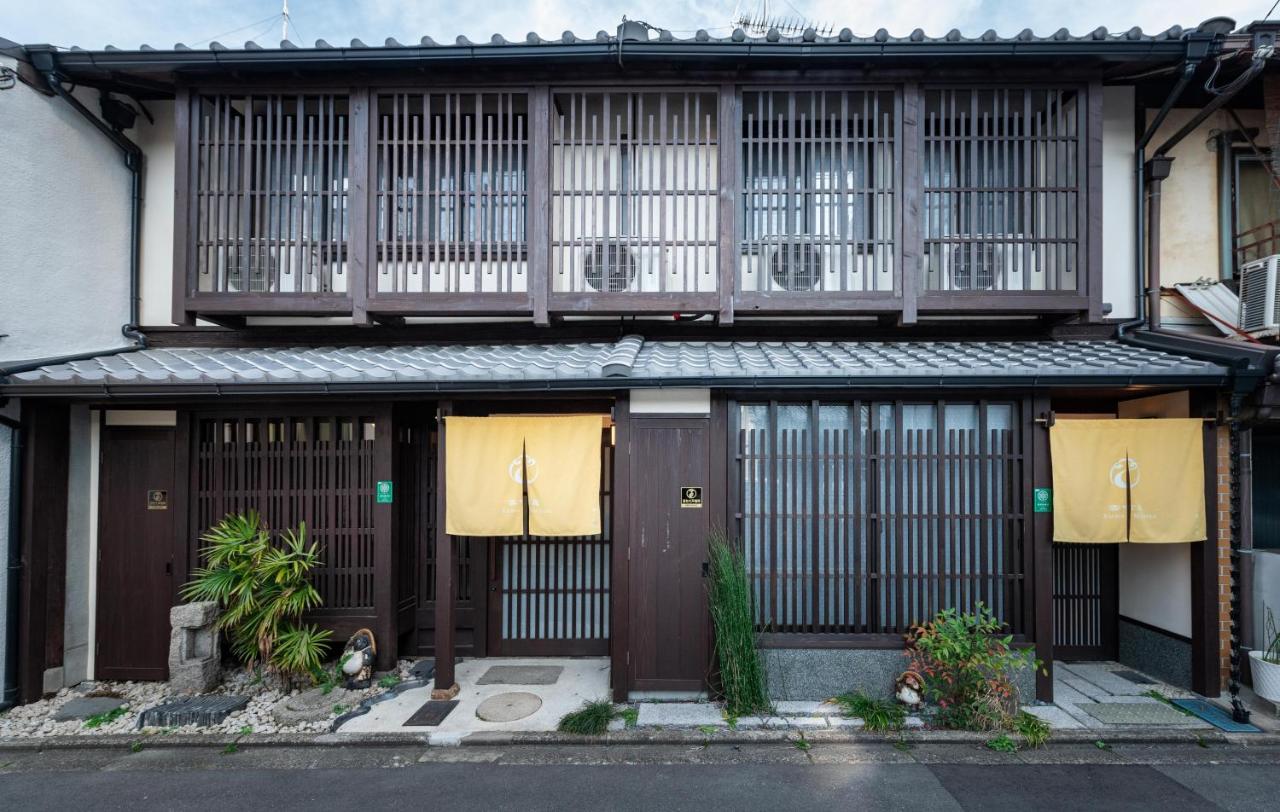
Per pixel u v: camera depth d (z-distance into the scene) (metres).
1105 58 6.21
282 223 6.96
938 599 5.73
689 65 6.41
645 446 5.76
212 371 5.91
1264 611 5.60
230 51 6.22
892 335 7.19
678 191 6.65
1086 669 6.48
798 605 5.76
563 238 6.77
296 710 5.49
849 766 4.68
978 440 5.75
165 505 6.45
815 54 6.21
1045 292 6.48
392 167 6.97
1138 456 5.59
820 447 5.80
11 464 5.80
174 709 5.43
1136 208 7.05
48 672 5.98
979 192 6.65
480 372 5.64
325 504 6.48
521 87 6.66
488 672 6.50
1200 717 5.30
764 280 6.88
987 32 6.06
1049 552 5.66
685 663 5.71
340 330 7.25
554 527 5.78
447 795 4.38
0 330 5.84
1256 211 7.27
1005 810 4.13
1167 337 6.35
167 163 7.35
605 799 4.30
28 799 4.37
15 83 5.94
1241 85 6.10
